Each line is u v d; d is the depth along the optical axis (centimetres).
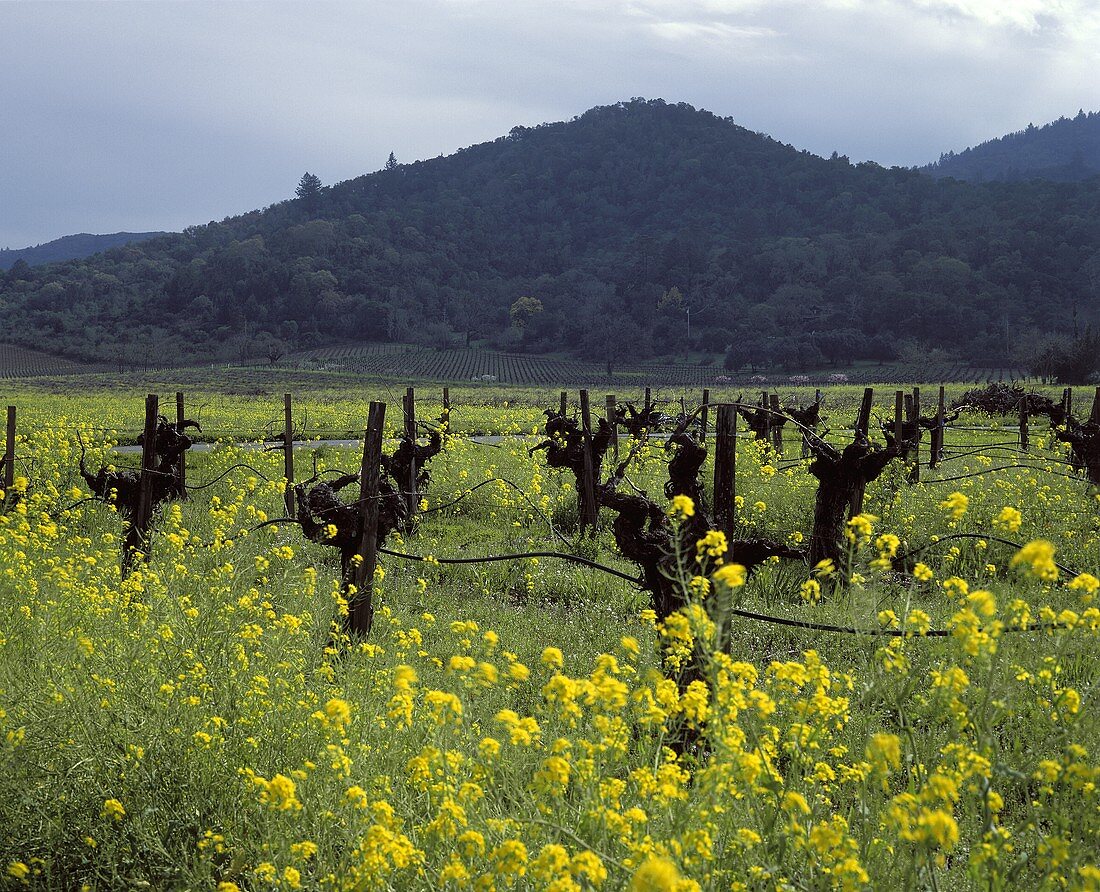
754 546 695
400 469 1452
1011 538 1184
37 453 1889
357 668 634
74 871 411
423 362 18762
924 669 534
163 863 407
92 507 1340
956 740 396
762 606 918
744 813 388
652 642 626
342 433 3156
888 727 541
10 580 723
